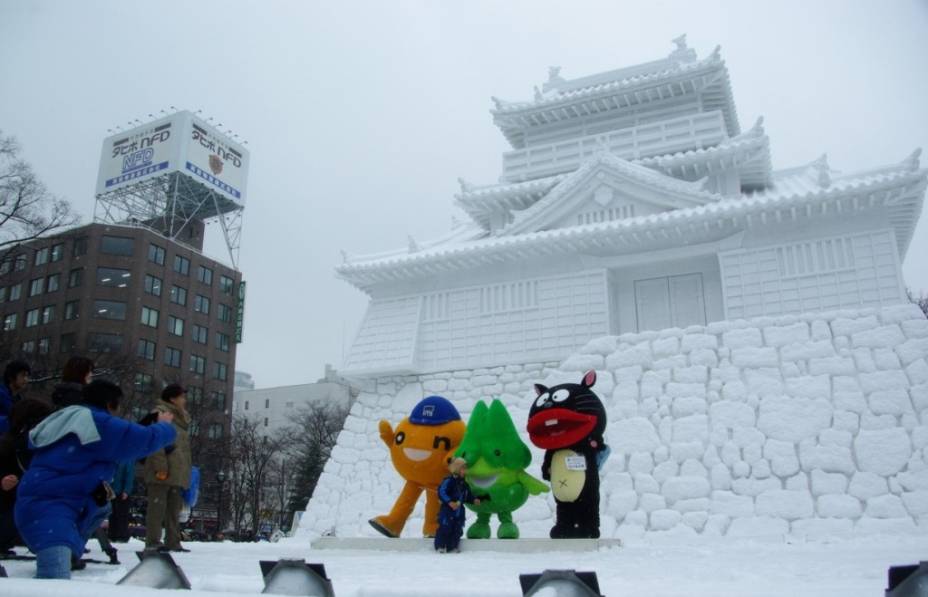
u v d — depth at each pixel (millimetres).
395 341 22359
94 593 4113
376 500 20312
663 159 22781
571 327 20375
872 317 15938
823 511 14312
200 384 67250
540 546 10789
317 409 62500
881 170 18625
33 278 64875
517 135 29016
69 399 6609
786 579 6918
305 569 4824
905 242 21469
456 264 21828
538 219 22266
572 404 11516
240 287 75000
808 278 18375
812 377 15719
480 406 12227
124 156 71875
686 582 6633
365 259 23906
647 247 20297
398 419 21500
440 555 10617
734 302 18906
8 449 7137
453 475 11305
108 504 6750
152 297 65250
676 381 16844
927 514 13625
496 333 21297
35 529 5816
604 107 27000
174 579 5168
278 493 60094
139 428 6211
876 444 14547
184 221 75250
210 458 53406
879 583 6219
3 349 34188
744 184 24000
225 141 74312
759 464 15188
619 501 15961
